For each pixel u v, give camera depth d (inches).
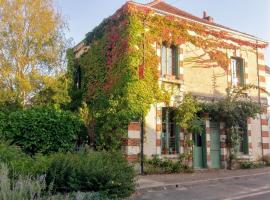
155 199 362.9
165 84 610.9
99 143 586.9
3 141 422.6
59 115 531.8
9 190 218.5
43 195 264.5
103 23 666.2
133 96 566.3
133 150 553.9
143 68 582.9
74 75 762.2
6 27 618.2
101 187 323.0
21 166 324.8
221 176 527.5
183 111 593.0
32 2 631.2
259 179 517.7
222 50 701.9
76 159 351.6
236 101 648.4
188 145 605.0
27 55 630.5
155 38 608.1
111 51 627.8
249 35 744.3
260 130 730.2
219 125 673.6
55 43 650.8
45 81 633.6
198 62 661.3
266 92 756.6
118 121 565.3
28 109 543.2
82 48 753.0
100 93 638.5
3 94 610.2
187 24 653.3
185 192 406.9
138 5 598.9
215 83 676.7
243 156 684.7
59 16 663.8
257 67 754.2
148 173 552.7
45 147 506.0
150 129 579.5
